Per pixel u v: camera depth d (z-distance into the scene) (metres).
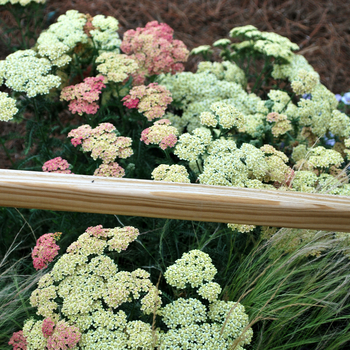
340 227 1.48
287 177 2.17
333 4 4.86
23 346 1.62
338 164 2.22
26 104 2.51
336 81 4.16
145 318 1.83
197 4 4.81
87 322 1.59
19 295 1.92
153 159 2.62
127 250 2.26
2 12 4.30
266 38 3.00
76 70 2.96
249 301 1.96
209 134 2.15
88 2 4.64
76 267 1.74
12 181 1.45
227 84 2.82
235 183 2.05
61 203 1.48
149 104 2.35
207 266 1.74
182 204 1.46
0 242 2.45
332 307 2.04
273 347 1.98
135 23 4.53
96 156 2.11
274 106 2.64
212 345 1.57
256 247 2.06
